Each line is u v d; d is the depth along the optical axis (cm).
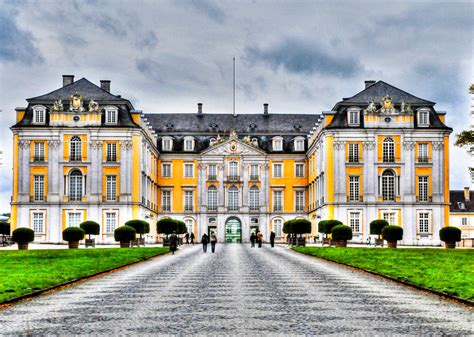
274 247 7269
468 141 5462
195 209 10356
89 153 8619
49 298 2116
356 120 8706
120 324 1580
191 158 10406
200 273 3162
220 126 10750
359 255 4638
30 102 8725
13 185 8638
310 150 10025
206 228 10325
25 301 2039
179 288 2397
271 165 10431
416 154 8719
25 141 8631
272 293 2212
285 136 10550
